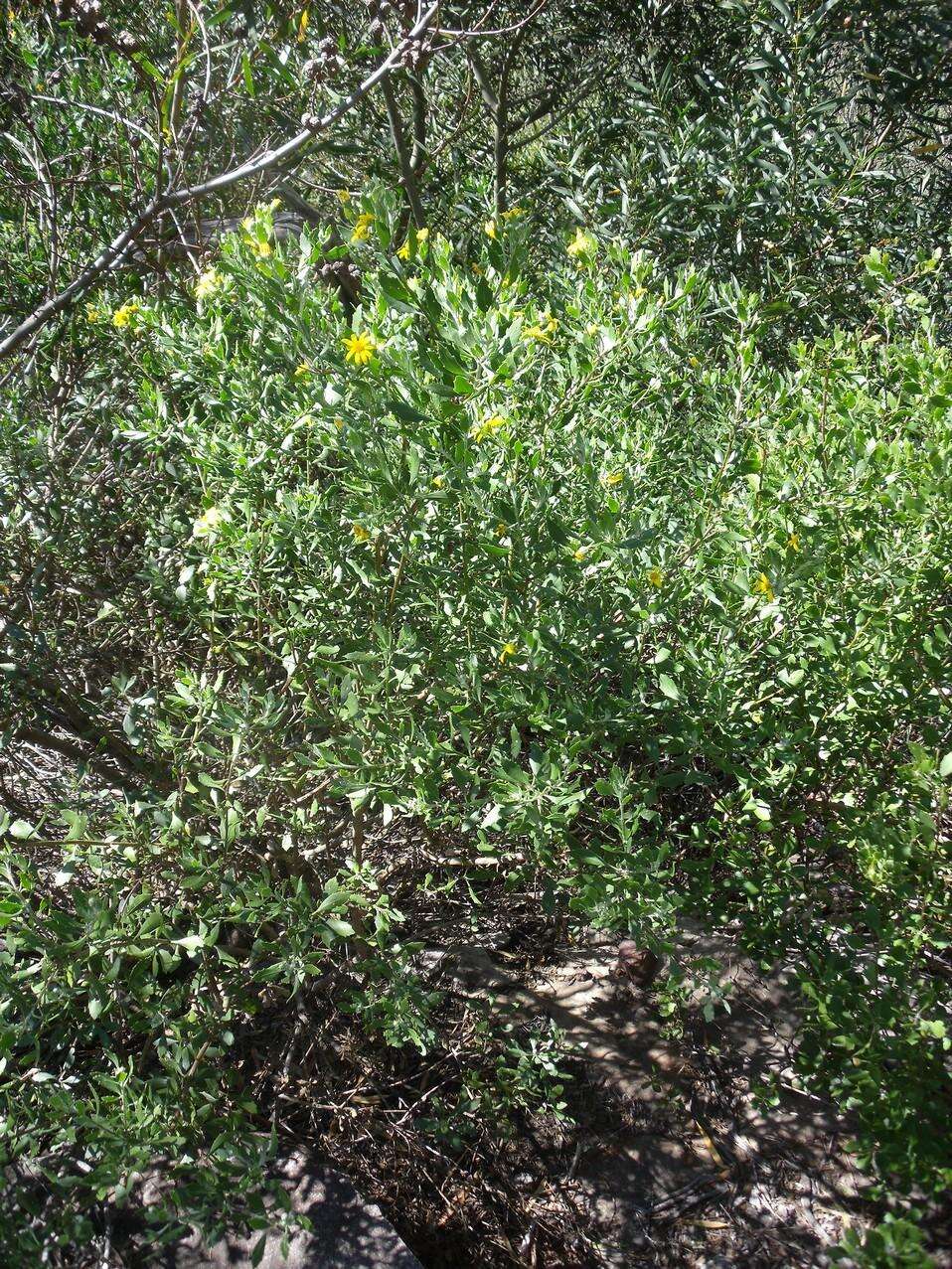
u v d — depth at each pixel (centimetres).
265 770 223
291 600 245
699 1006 246
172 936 200
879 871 200
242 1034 245
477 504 209
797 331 440
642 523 218
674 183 435
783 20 438
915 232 447
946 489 216
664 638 231
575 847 201
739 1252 210
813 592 226
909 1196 210
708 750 205
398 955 221
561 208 491
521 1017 253
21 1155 203
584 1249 218
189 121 263
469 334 202
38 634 259
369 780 205
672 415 278
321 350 236
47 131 366
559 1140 233
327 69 252
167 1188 208
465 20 468
